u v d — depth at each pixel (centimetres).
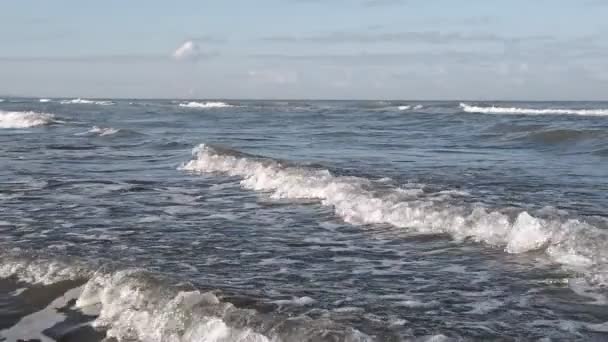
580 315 495
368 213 906
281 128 3538
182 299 502
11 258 646
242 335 442
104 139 2473
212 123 4175
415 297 544
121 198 1109
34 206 1020
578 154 1819
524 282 586
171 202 1070
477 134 2716
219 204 1049
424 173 1343
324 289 566
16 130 3128
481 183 1187
